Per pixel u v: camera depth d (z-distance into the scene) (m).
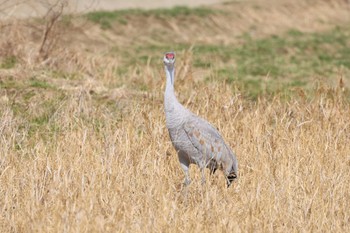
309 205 20.70
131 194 20.83
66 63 36.78
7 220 19.44
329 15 72.31
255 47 55.81
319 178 22.47
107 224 18.78
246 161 24.05
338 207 21.00
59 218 18.72
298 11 69.38
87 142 24.28
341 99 30.95
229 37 58.81
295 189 21.89
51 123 28.44
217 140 22.59
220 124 27.02
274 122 29.05
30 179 21.31
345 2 76.19
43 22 38.56
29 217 19.05
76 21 44.53
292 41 59.28
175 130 22.33
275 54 54.25
